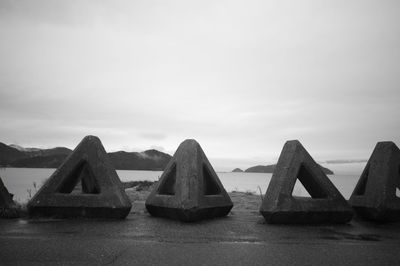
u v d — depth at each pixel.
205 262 4.93
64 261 4.79
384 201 8.55
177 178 8.82
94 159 8.72
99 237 6.30
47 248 5.43
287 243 6.22
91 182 9.42
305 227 7.91
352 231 7.58
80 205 8.11
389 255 5.52
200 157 9.42
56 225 7.30
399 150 9.44
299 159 8.88
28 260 4.80
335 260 5.17
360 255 5.48
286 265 4.88
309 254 5.48
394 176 8.98
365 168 10.31
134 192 17.23
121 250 5.44
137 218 8.70
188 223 8.11
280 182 8.48
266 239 6.53
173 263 4.84
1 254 5.06
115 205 8.12
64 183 8.55
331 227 8.03
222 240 6.37
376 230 7.79
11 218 8.02
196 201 8.22
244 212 10.67
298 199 8.34
